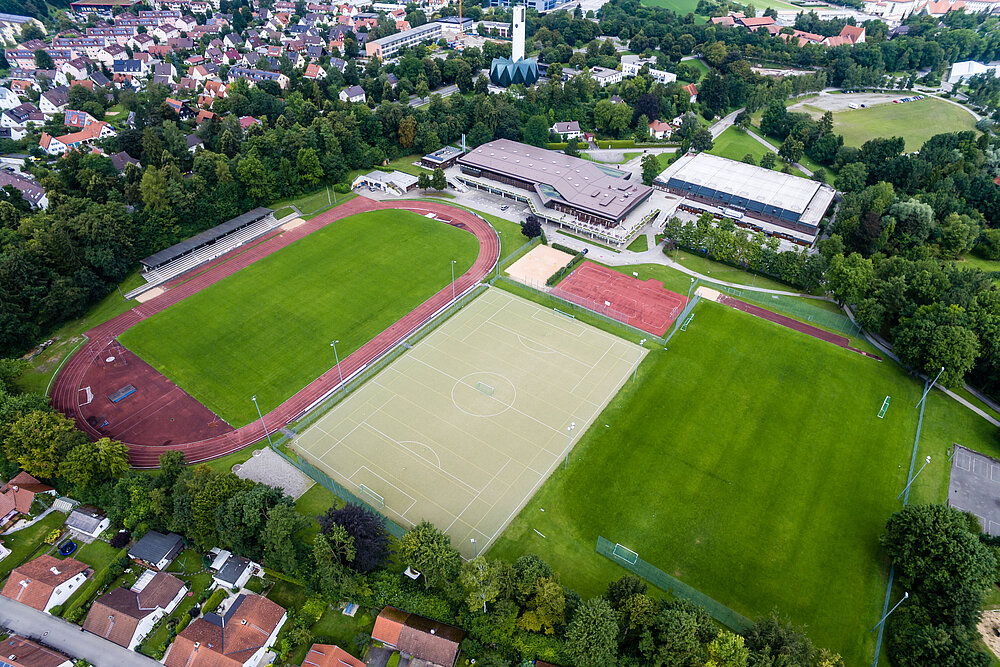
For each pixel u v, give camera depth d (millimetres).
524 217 179375
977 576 74812
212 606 78812
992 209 169750
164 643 75625
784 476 97562
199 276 149625
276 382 117438
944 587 75875
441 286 146875
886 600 80062
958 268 136375
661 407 110875
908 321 119375
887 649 74875
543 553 85938
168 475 89938
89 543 88250
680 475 97688
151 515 87812
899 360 120938
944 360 110062
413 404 111812
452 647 72312
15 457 93125
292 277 149625
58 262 130375
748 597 80500
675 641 67312
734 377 118062
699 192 184625
